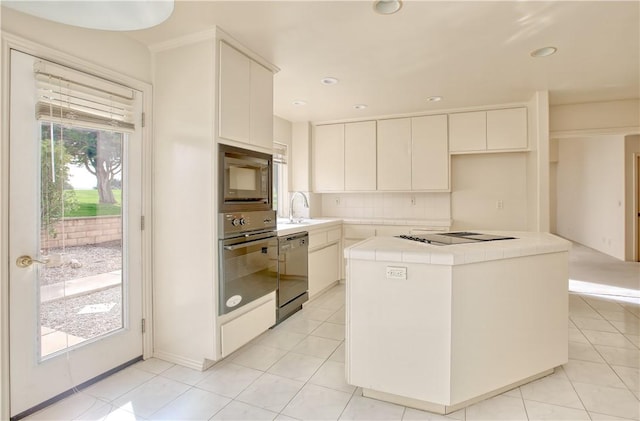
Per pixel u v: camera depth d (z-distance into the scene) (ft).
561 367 7.55
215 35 7.36
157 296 8.14
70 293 6.63
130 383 7.02
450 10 6.77
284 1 6.39
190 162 7.64
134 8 4.42
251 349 8.63
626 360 7.86
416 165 14.42
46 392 6.20
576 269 17.30
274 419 5.87
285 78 10.39
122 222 7.59
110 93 7.16
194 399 6.46
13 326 5.75
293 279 10.81
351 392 6.68
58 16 4.45
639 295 12.84
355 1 6.41
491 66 9.58
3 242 5.60
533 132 12.75
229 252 7.64
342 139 15.51
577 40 8.06
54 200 6.32
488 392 6.32
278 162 15.15
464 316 5.87
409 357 6.01
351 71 9.89
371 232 14.57
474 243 6.80
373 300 6.23
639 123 12.78
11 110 5.66
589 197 24.47
